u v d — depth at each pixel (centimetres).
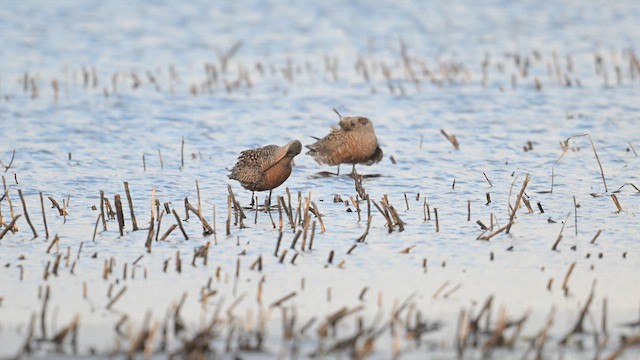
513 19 3866
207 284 1209
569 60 2891
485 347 1018
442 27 3722
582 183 1691
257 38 3512
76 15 3878
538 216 1494
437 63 3061
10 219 1488
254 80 2808
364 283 1218
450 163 1862
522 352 1023
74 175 1784
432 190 1669
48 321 1099
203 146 2033
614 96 2502
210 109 2414
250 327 1059
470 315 1086
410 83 2742
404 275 1245
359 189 1625
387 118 2302
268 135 2147
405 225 1455
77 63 3031
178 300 1159
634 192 1617
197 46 3359
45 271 1235
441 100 2503
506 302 1155
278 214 1528
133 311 1128
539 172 1778
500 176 1756
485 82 2719
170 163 1883
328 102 2502
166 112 2369
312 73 2902
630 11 4009
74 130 2169
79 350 1025
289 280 1227
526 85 2680
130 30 3616
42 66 2964
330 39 3500
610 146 1966
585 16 3906
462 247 1352
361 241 1377
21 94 2558
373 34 3594
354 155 1748
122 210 1476
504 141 2044
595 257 1303
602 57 3095
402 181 1738
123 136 2119
